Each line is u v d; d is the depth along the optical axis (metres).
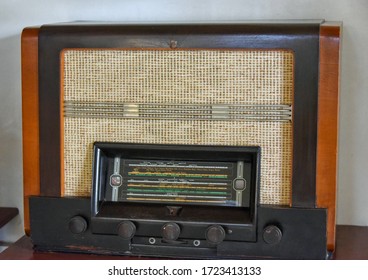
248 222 1.44
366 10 1.68
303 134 1.43
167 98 1.49
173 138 1.50
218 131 1.48
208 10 1.76
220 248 1.47
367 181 1.73
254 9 1.73
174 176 1.50
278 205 1.46
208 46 1.45
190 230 1.46
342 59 1.70
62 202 1.52
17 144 1.87
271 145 1.46
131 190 1.52
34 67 1.52
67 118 1.53
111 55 1.50
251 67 1.45
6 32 1.84
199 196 1.49
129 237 1.46
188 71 1.48
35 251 1.55
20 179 1.88
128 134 1.51
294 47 1.41
